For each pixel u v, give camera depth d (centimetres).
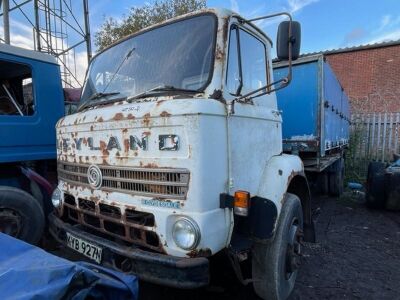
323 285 358
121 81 314
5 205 371
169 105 226
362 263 415
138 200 240
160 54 295
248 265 306
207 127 223
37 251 207
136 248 238
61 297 156
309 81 511
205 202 219
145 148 236
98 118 266
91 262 260
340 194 783
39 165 455
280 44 259
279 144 343
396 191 633
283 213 295
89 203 284
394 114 1070
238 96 273
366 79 1708
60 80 464
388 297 336
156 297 330
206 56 263
